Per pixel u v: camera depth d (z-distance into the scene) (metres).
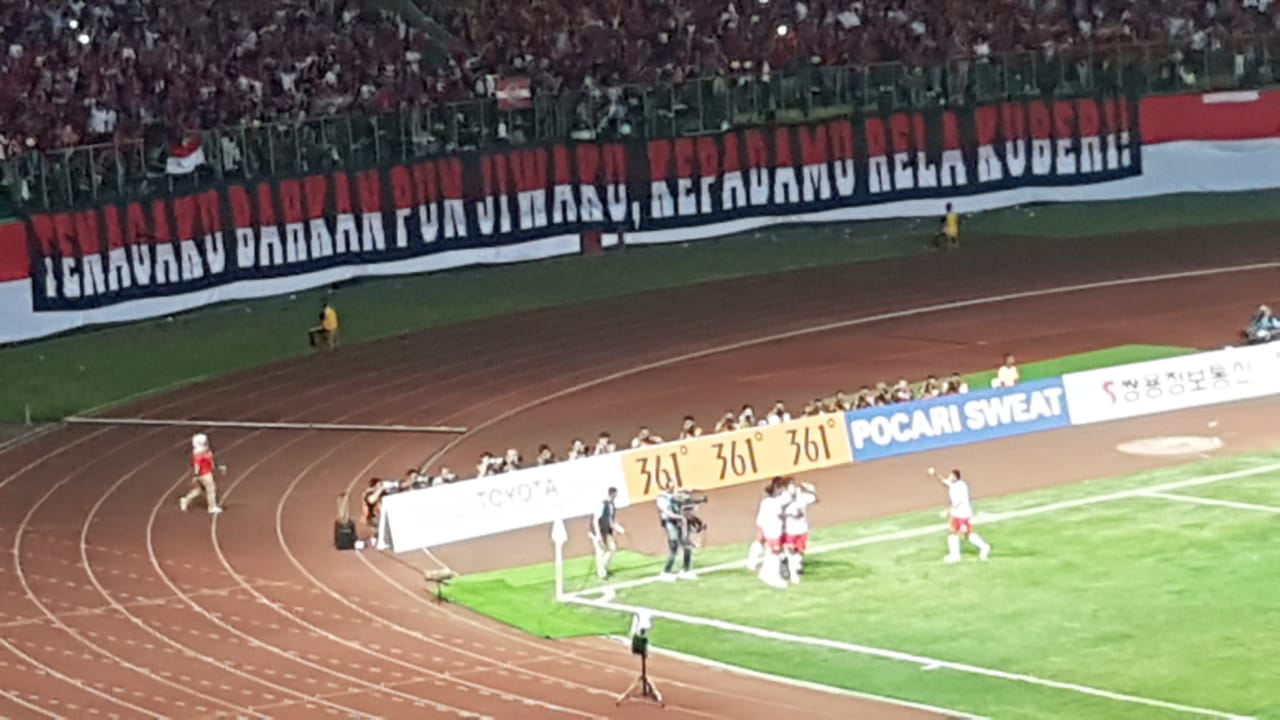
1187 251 72.88
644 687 33.66
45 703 34.44
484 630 38.34
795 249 75.19
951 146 78.56
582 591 40.78
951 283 69.69
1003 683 34.19
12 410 56.88
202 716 33.47
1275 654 35.03
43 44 69.50
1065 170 80.00
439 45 77.50
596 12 78.75
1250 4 84.44
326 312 63.03
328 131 69.12
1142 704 32.84
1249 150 81.31
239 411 56.47
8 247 62.34
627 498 42.59
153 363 61.47
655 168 74.69
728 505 47.22
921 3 82.12
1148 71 80.88
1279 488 45.59
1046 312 64.75
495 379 59.22
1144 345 59.66
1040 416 48.91
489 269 72.00
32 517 47.28
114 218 64.44
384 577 42.25
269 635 38.22
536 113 73.12
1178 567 40.25
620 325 65.44
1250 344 55.69
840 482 48.47
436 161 70.94
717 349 61.91
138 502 48.31
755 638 37.19
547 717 32.88
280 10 74.25
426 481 45.62
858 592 39.81
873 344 61.69
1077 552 41.72
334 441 53.25
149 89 69.19
